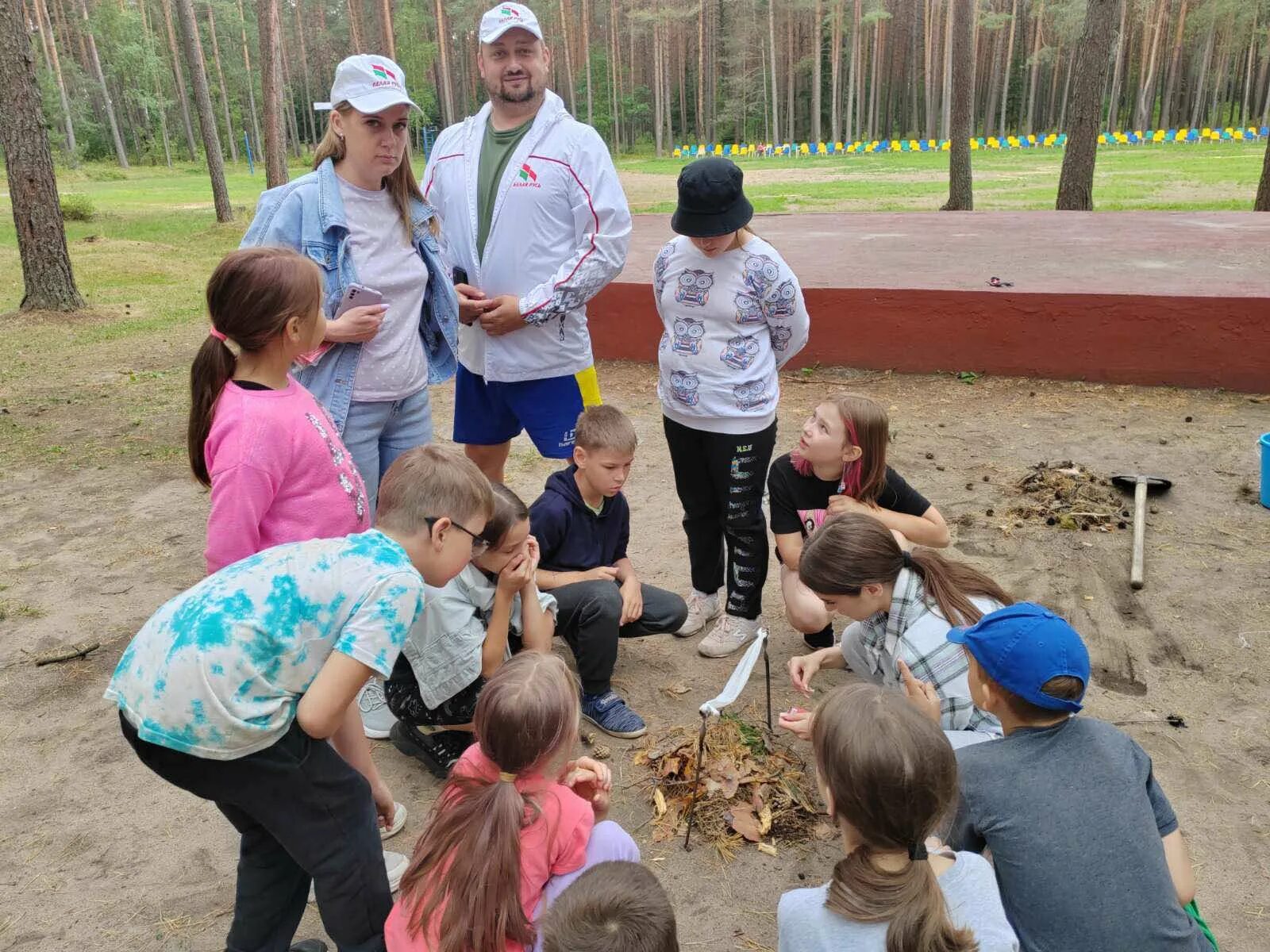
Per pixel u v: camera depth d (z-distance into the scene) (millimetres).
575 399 4184
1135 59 76750
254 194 38812
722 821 2908
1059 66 77188
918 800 1675
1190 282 7664
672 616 3717
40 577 4758
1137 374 7238
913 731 1711
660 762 3156
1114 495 5223
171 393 8305
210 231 22766
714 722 3326
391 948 2000
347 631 1929
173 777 1947
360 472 3420
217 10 79875
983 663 2035
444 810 1971
